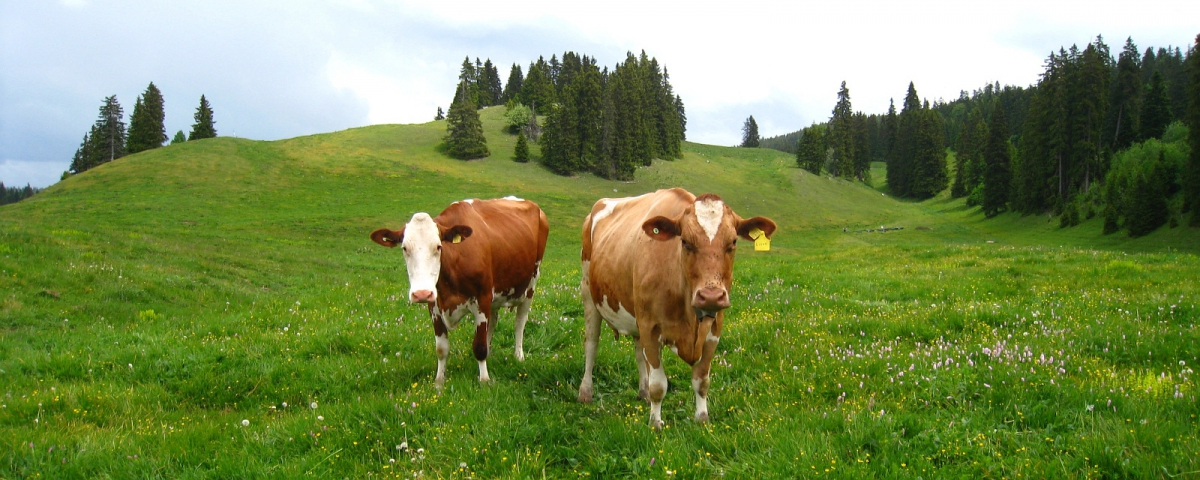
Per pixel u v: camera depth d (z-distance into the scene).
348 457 5.16
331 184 68.56
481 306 7.61
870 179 139.00
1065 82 73.00
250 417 6.37
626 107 92.19
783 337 8.45
